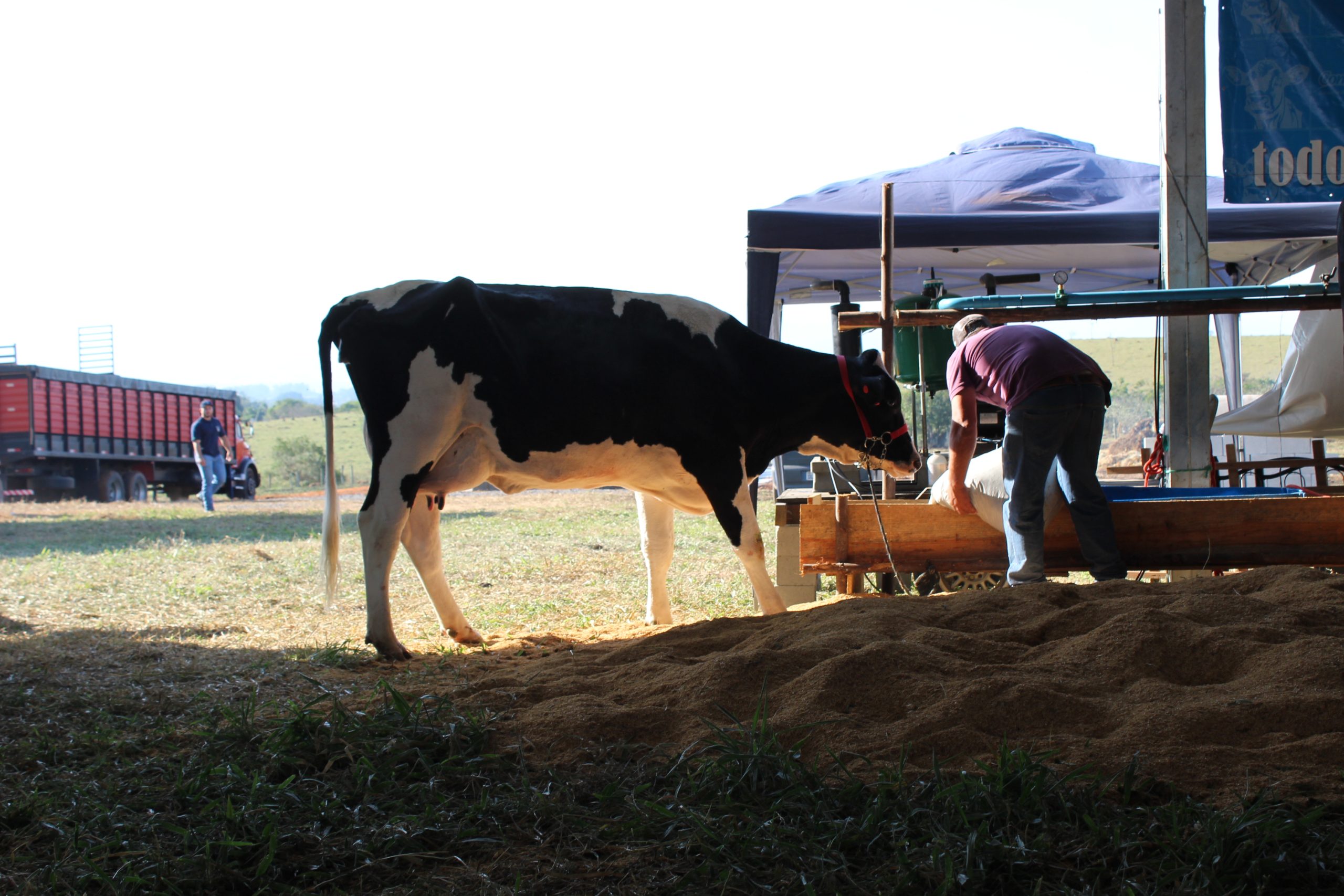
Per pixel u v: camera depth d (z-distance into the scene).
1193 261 7.28
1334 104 6.94
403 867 2.37
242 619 6.42
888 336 6.25
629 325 5.29
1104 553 5.05
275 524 15.11
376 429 5.02
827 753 2.88
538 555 10.21
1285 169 6.98
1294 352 9.34
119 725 3.70
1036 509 4.95
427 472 5.11
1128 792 2.46
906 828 2.34
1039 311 6.21
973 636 3.70
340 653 4.99
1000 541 5.43
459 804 2.69
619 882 2.24
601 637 5.35
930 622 3.97
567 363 5.16
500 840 2.46
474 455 5.23
